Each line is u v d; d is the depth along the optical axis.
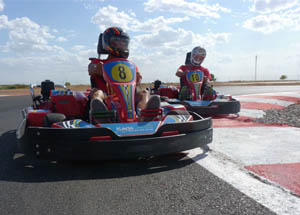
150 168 3.04
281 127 5.43
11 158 3.54
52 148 2.89
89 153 2.85
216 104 6.75
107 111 3.32
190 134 3.27
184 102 6.95
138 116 3.83
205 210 2.05
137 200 2.24
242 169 2.94
